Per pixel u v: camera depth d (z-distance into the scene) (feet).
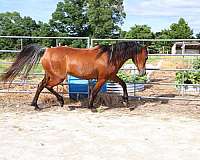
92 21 200.75
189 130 21.21
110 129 21.27
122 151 17.12
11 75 26.16
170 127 21.88
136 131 20.86
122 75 36.58
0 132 20.39
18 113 25.64
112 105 28.76
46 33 187.83
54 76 26.22
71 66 25.82
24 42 115.65
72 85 29.89
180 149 17.52
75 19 202.59
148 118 24.35
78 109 27.17
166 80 48.49
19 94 33.06
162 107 28.09
